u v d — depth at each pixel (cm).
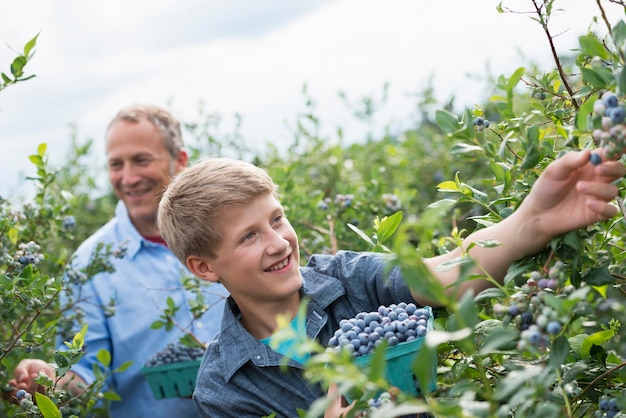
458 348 195
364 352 174
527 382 166
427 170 528
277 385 221
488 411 140
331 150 523
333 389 175
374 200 392
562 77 194
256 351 221
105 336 367
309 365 136
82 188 580
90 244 388
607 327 203
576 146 172
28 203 333
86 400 304
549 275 161
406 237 138
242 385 224
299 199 385
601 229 190
